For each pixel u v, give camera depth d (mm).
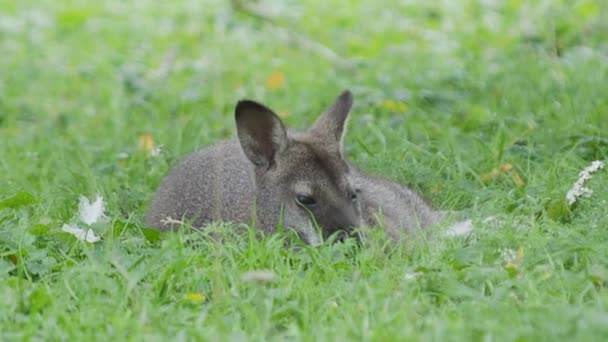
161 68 26609
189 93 23219
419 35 29609
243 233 14867
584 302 11164
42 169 18375
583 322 9969
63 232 13375
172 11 34094
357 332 10234
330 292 11625
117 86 25188
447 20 31016
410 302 10977
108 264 12375
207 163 16281
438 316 10781
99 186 17062
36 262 12617
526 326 10234
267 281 11727
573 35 25984
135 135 20609
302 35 29953
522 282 11531
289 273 12156
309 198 14562
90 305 11094
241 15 30766
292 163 14781
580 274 11719
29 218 14781
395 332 10117
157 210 16297
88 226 13664
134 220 14656
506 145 18281
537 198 15164
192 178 16234
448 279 11594
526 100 21016
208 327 10656
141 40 30859
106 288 11555
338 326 10477
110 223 14078
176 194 16250
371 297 11000
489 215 14477
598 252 12422
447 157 18016
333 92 23297
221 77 25625
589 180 15219
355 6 33375
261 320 10883
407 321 10406
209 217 15625
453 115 20266
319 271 12469
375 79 24203
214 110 22281
